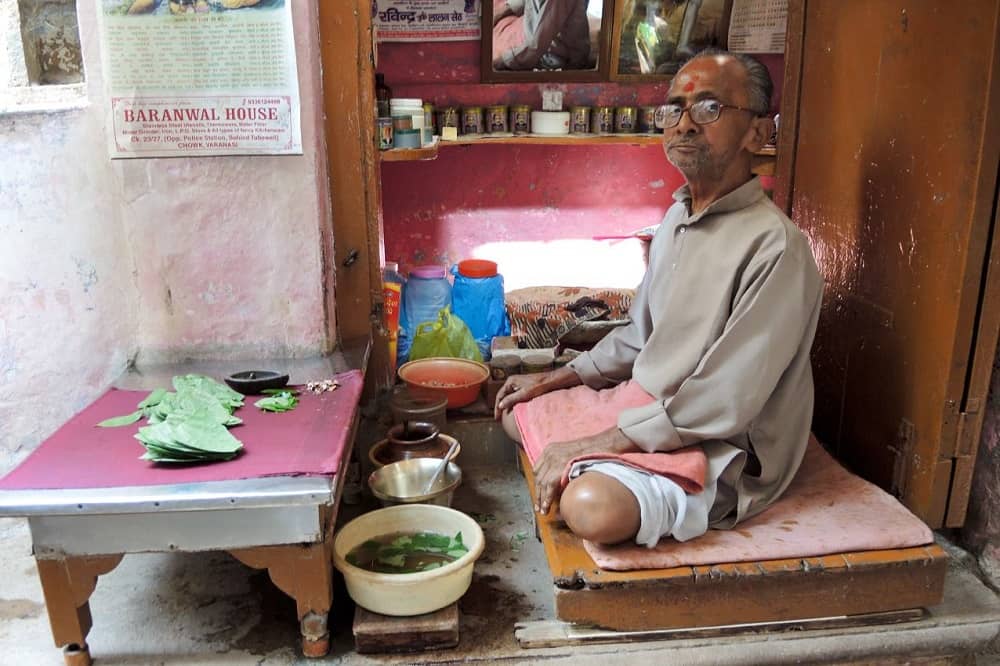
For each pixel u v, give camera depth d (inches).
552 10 126.0
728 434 66.8
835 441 90.1
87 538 57.3
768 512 70.6
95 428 66.6
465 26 126.9
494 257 141.8
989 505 74.1
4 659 63.6
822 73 90.0
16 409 81.3
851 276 85.1
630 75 131.3
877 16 78.3
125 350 82.7
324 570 60.4
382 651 62.9
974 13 64.4
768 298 66.4
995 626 66.1
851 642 64.4
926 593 65.5
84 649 61.7
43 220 77.0
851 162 84.4
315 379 78.3
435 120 127.8
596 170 139.3
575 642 63.7
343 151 86.7
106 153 77.2
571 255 142.9
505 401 86.5
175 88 76.0
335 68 84.0
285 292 83.0
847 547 64.7
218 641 65.3
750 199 71.9
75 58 82.9
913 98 72.8
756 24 129.9
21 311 78.8
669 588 63.1
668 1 127.5
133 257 80.3
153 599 71.1
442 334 105.9
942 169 69.2
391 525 71.1
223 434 62.8
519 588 71.5
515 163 137.5
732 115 69.5
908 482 76.2
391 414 94.4
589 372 86.8
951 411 71.0
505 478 93.0
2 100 81.4
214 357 84.2
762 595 64.1
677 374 72.7
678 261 74.8
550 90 131.2
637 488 63.5
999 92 63.1
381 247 99.3
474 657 62.5
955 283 68.2
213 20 74.4
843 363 87.7
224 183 79.1
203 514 57.3
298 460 60.1
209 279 81.8
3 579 74.5
